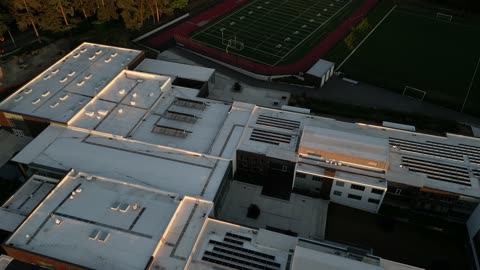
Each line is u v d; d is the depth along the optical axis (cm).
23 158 6462
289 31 11712
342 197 6588
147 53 10225
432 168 6488
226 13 12744
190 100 7894
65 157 6481
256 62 10225
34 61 10025
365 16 12619
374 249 5906
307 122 7419
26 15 10125
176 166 6369
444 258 5812
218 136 7031
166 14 12262
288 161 6612
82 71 8569
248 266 5034
